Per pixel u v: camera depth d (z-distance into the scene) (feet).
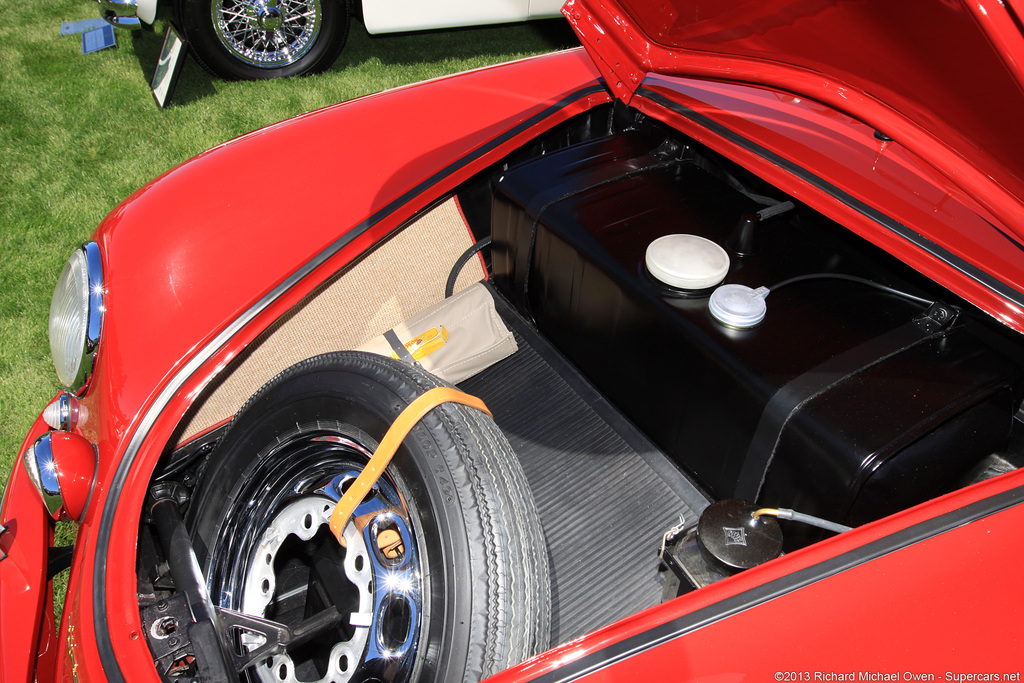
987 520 3.06
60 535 6.53
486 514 3.47
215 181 5.04
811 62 4.36
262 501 4.30
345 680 3.77
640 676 2.73
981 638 2.80
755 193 5.51
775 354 4.09
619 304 4.73
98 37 15.06
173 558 3.92
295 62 13.71
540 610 3.51
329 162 5.24
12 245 9.96
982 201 3.89
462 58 14.78
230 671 3.47
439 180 5.28
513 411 5.47
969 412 3.84
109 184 11.12
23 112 12.82
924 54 3.22
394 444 3.69
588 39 5.76
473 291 5.61
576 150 5.86
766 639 2.78
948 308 4.18
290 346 5.21
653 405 4.86
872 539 3.00
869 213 4.33
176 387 4.17
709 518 3.21
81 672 3.36
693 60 5.29
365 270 5.46
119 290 4.51
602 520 4.81
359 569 3.97
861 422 3.71
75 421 4.50
